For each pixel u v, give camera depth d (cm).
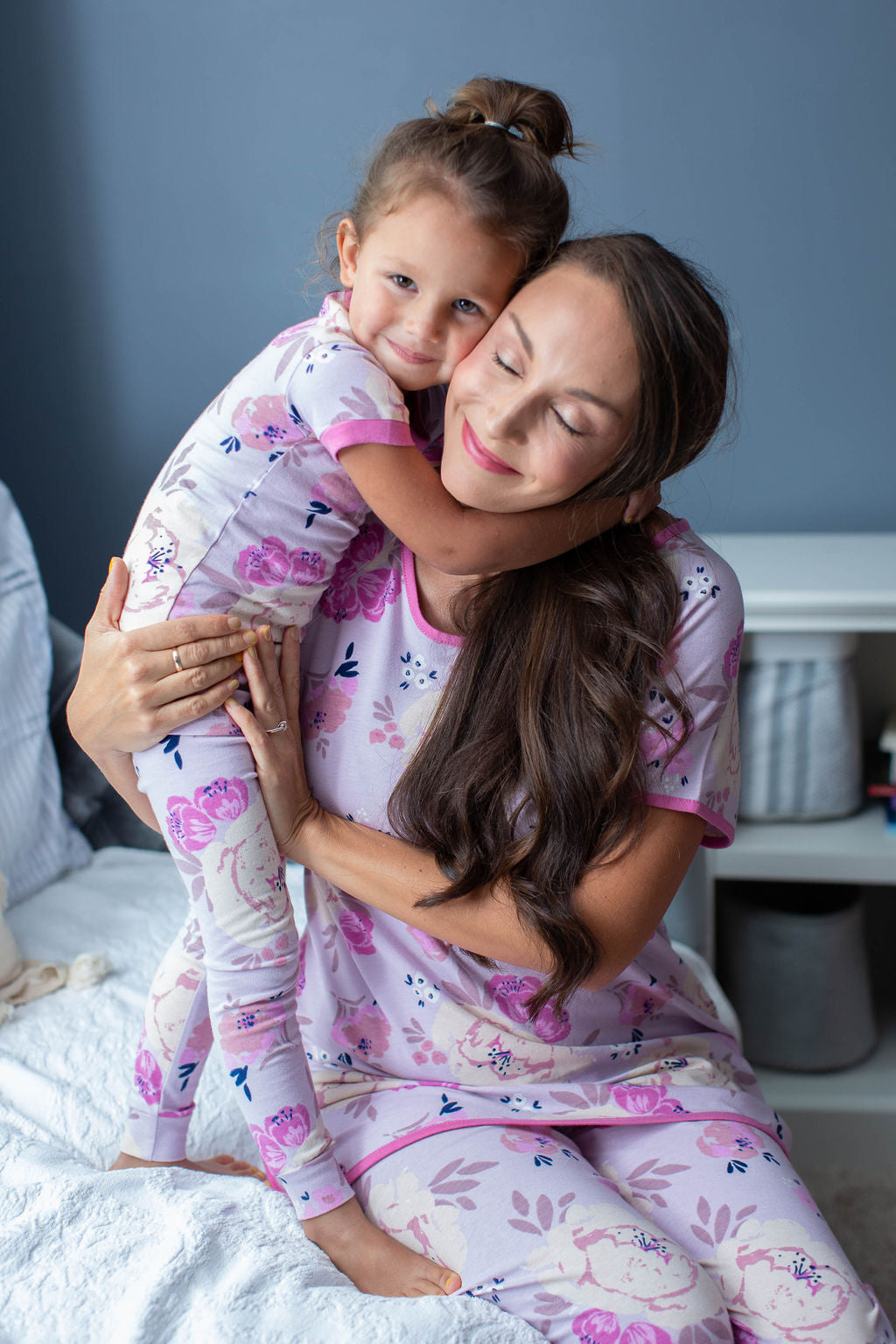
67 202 204
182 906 167
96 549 219
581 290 86
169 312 207
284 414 98
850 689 170
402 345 94
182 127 198
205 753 98
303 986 116
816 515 198
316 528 101
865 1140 174
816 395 193
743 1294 94
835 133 184
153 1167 108
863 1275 154
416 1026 108
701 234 190
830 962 173
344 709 107
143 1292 87
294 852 104
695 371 88
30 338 211
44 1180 102
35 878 170
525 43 188
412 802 103
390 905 102
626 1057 111
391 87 193
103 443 214
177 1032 109
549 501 92
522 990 108
